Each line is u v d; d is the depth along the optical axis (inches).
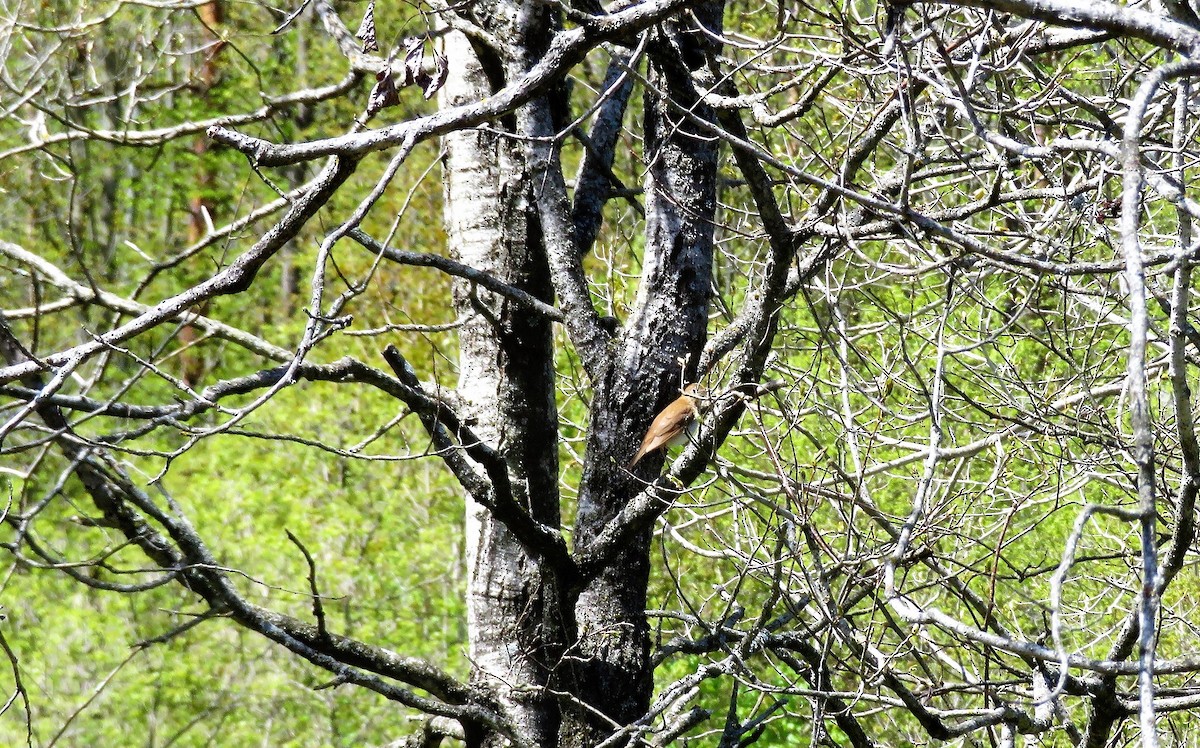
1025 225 398.6
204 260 1264.8
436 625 799.1
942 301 459.5
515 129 421.1
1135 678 422.9
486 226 432.5
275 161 249.3
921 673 517.0
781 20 293.3
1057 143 217.8
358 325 1042.1
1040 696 303.0
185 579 354.0
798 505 315.9
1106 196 347.9
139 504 351.6
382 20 1125.7
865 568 386.3
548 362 436.8
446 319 1036.5
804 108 313.9
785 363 548.1
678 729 348.8
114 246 1196.5
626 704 362.3
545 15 383.6
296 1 1192.2
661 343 365.4
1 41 789.2
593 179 428.8
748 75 500.7
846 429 364.5
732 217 662.5
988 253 249.1
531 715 406.3
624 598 367.2
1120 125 331.9
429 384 434.6
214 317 1238.9
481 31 377.1
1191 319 452.8
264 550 826.2
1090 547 513.0
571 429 730.2
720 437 329.7
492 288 372.2
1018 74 398.0
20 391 308.8
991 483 358.9
